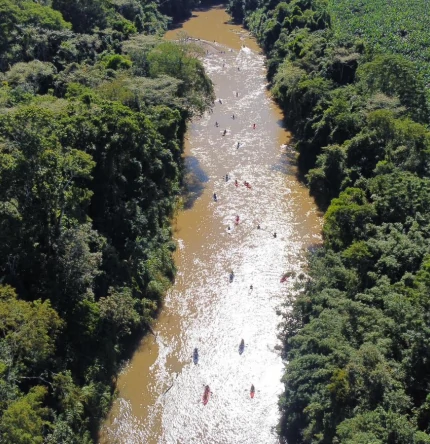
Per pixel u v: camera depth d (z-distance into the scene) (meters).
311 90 80.75
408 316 38.44
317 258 52.69
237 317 54.97
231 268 61.56
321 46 92.81
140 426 44.78
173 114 73.56
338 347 38.44
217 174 80.12
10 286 39.16
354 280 45.81
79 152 46.09
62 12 98.44
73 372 44.06
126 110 58.31
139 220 60.03
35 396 34.34
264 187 77.06
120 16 107.25
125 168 61.88
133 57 84.38
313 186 73.19
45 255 45.12
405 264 46.12
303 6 120.44
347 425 33.19
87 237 47.16
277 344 51.75
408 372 36.88
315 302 45.94
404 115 68.88
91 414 43.53
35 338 35.56
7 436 30.20
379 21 115.38
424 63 91.88
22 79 69.62
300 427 41.34
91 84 72.00
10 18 80.50
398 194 53.78
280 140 89.62
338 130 72.12
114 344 49.47
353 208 53.41
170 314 55.44
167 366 50.00
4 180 39.59
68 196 44.62
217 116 97.38
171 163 72.19
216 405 46.47
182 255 63.56
